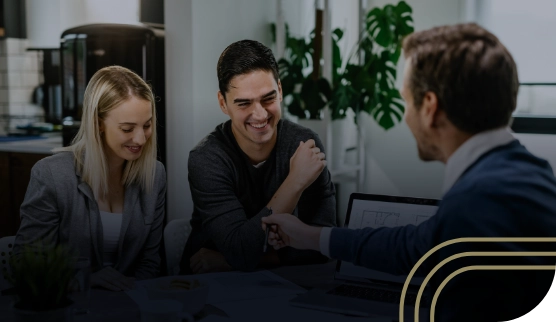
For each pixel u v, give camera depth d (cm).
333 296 133
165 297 117
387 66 357
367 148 393
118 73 165
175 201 285
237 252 161
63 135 308
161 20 310
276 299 132
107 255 173
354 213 151
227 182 176
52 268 101
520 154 91
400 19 352
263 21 326
